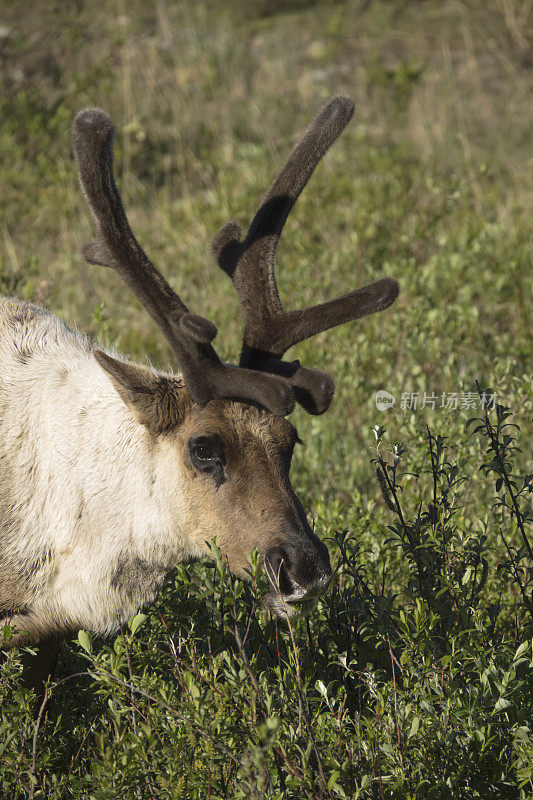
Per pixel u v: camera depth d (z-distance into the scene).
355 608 9.46
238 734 7.78
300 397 9.77
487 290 19.77
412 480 12.38
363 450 15.62
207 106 33.19
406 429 12.94
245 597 9.62
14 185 25.52
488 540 11.27
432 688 8.45
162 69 34.84
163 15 38.84
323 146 10.44
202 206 24.08
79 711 9.88
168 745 7.95
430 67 37.34
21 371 10.73
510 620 10.77
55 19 36.28
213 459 9.53
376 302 9.84
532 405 13.02
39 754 8.52
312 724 8.30
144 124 30.89
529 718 8.64
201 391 9.29
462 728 8.27
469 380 14.87
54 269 21.14
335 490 14.84
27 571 10.20
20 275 16.64
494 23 40.75
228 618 9.70
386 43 40.28
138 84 33.50
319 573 9.20
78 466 10.12
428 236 21.69
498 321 20.12
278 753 7.91
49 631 10.31
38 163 26.77
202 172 28.20
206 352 9.29
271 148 29.77
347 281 20.03
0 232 23.50
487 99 34.62
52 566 10.18
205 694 7.95
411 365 16.52
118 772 7.46
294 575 9.13
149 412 9.71
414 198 23.97
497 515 11.56
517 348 17.88
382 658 9.15
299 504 9.62
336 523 11.85
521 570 10.16
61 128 28.52
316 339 17.94
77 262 21.23
